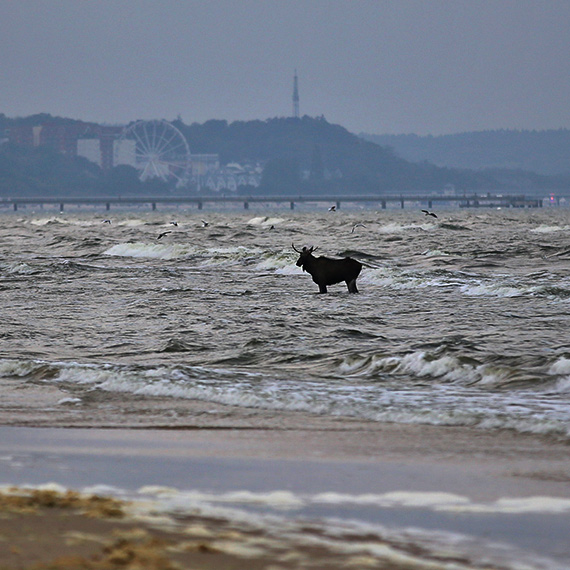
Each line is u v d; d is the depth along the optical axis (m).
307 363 17.86
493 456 10.19
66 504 7.61
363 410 13.04
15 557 5.98
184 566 5.93
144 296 31.16
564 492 8.55
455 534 7.12
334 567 6.11
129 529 6.86
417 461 9.95
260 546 6.56
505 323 23.28
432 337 21.19
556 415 12.30
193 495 8.38
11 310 27.70
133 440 11.26
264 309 27.34
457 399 13.72
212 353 19.52
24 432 11.87
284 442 11.04
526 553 6.63
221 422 12.48
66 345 21.14
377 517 7.63
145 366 16.75
